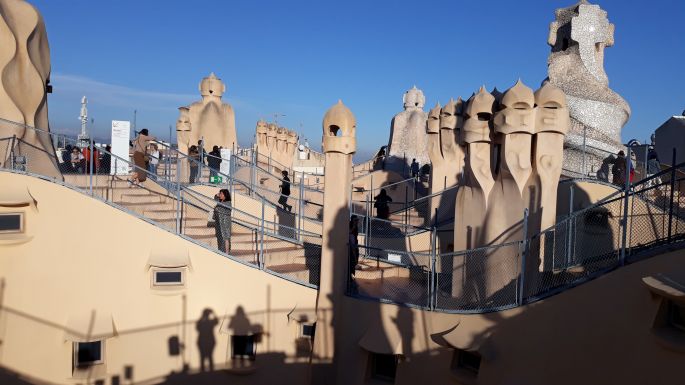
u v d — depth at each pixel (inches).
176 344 427.8
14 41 446.3
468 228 424.5
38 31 479.2
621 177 572.4
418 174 907.4
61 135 432.1
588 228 438.3
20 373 396.8
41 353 402.3
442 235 578.9
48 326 404.5
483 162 413.1
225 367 431.2
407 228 657.6
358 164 1143.0
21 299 400.2
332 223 426.0
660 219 415.5
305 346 438.9
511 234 389.4
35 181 406.6
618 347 287.1
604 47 710.5
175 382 426.3
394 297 423.2
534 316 329.7
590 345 300.8
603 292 297.1
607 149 661.3
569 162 677.9
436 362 377.1
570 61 701.3
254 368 433.4
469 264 417.7
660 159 646.5
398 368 395.9
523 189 387.2
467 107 421.7
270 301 438.6
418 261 577.0
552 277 362.3
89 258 414.6
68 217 411.8
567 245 396.2
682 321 264.1
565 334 313.6
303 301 438.9
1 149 432.5
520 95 376.8
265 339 437.4
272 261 476.7
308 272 456.4
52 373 403.2
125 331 418.6
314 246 514.3
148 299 422.9
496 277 392.8
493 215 400.8
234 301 434.6
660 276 266.8
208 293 433.1
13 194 396.5
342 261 427.5
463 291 420.5
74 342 410.6
